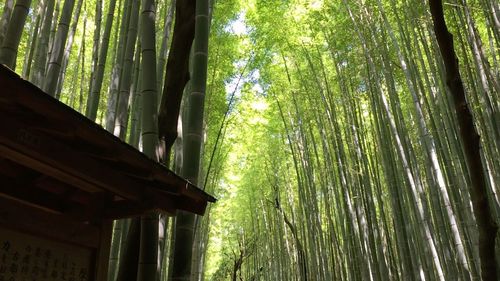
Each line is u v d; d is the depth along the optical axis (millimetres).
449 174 7039
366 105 10531
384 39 7859
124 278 3350
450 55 1580
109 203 2713
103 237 2648
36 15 7508
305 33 9383
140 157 2264
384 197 11703
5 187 2422
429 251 6656
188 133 3373
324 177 11867
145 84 3361
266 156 14898
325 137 10445
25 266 2180
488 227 1508
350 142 9734
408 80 6926
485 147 7078
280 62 10922
